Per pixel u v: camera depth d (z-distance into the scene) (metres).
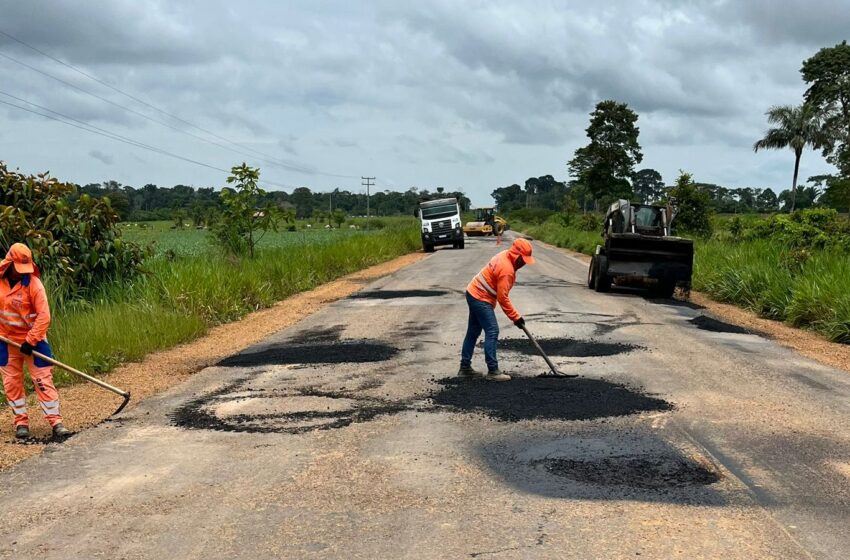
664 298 15.86
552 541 3.85
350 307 14.04
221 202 19.75
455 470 4.97
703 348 9.52
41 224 11.32
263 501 4.48
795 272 14.76
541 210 111.06
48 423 6.46
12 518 4.31
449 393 7.09
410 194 144.50
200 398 7.17
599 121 78.94
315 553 3.76
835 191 47.53
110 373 8.48
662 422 6.05
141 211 110.44
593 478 4.79
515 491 4.58
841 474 4.85
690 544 3.81
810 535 3.92
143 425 6.27
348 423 6.16
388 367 8.38
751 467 4.99
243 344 10.38
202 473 5.02
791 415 6.28
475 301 7.69
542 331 10.78
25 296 5.96
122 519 4.26
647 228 17.11
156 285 12.57
